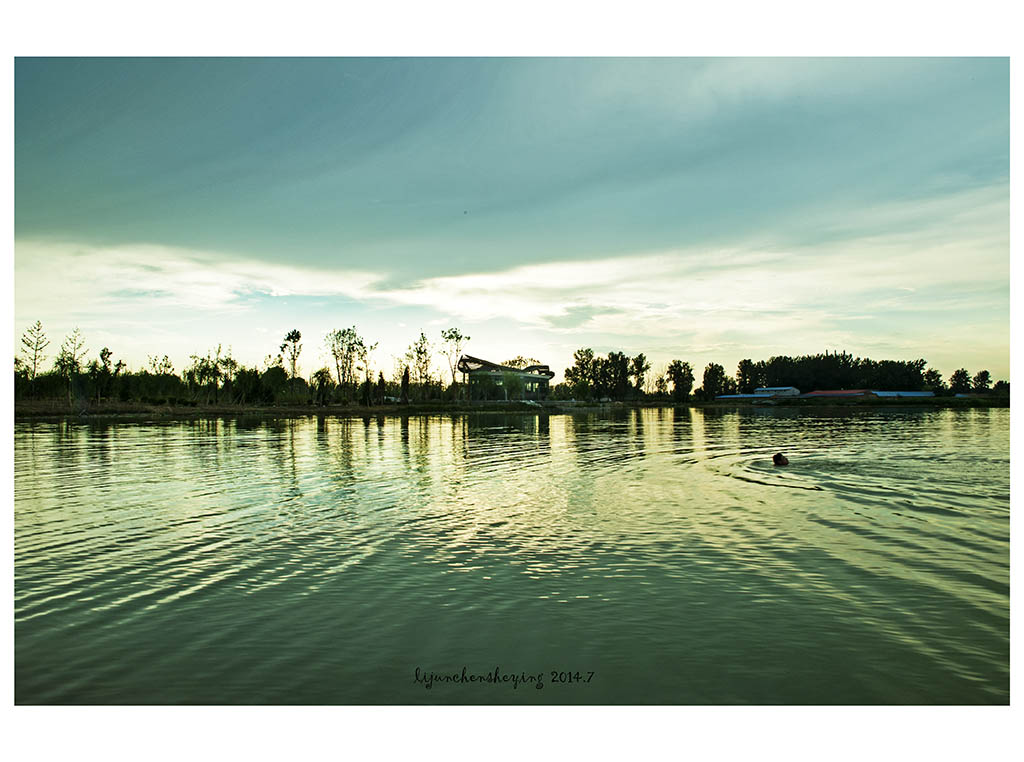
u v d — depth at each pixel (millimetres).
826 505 16828
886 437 39031
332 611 9625
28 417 65688
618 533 13977
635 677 7738
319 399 103938
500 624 9133
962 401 121438
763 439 38438
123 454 30531
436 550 12742
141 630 9000
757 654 8219
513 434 45281
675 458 28359
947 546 12688
